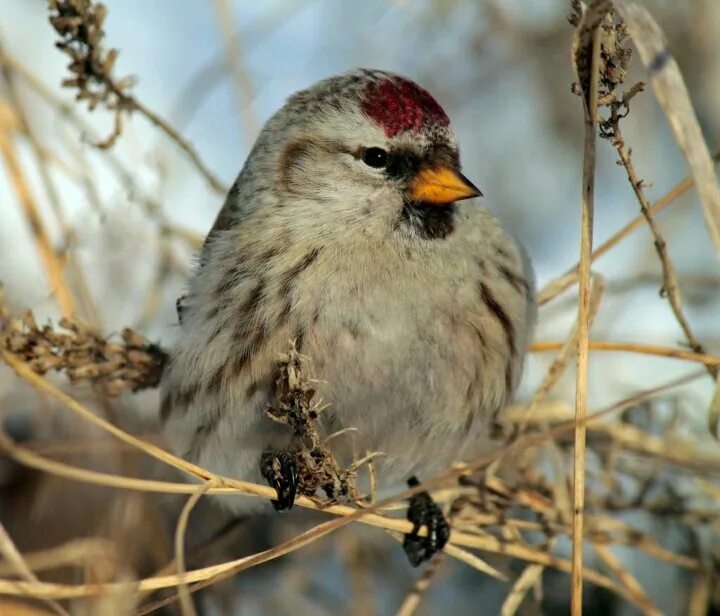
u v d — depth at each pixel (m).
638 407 8.27
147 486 6.02
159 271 8.67
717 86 9.59
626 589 7.21
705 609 7.61
